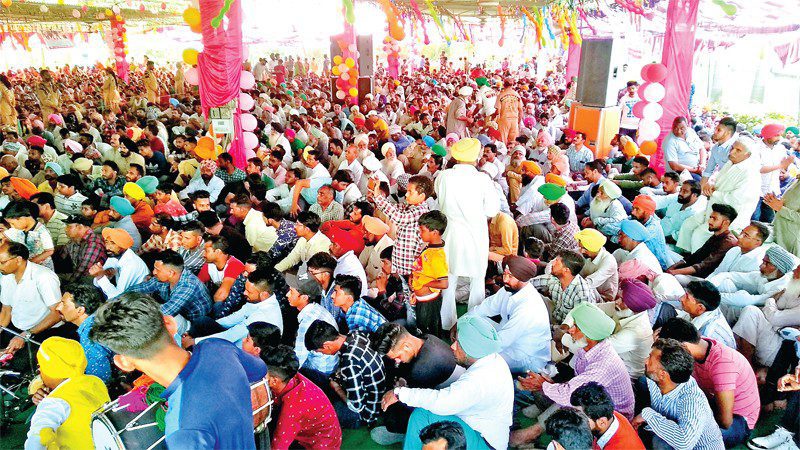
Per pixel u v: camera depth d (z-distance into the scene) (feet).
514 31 80.94
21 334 13.21
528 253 16.38
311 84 73.67
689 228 19.48
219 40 24.43
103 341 5.69
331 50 55.67
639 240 15.42
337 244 15.96
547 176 20.67
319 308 12.60
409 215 15.43
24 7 51.70
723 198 18.98
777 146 22.97
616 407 10.84
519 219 20.20
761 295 13.23
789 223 16.89
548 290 14.65
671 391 9.59
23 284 13.53
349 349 11.32
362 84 55.67
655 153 27.32
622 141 32.27
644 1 32.58
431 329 14.93
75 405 8.71
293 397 9.62
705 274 16.53
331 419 10.09
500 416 9.90
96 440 7.35
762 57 48.14
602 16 35.06
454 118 37.37
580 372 11.36
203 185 23.85
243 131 26.22
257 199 21.36
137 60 136.15
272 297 13.07
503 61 107.55
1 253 13.04
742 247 15.08
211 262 14.93
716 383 10.28
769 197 17.47
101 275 15.17
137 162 27.76
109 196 22.43
